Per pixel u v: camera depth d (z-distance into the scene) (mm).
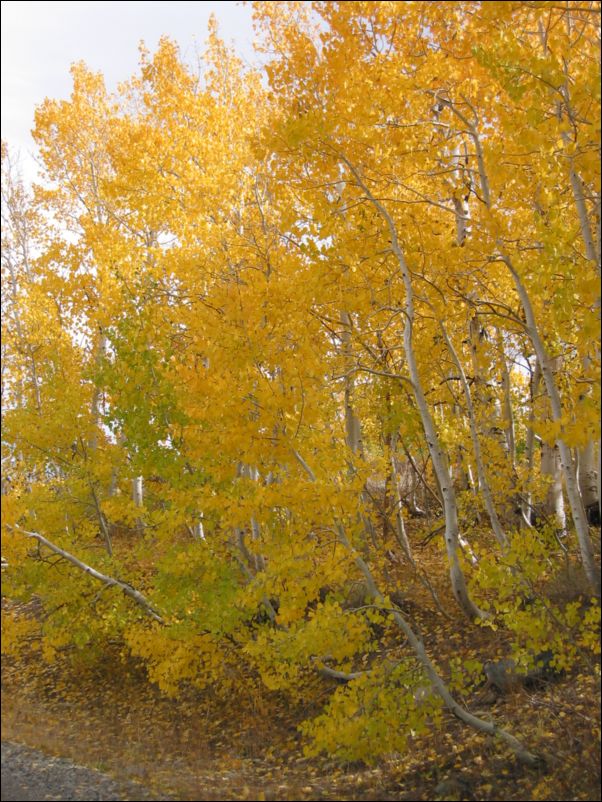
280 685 7598
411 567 11328
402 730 6984
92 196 16750
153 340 9594
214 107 11445
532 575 6340
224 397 7133
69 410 11406
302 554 7266
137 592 10125
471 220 7555
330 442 7539
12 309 14688
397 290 8836
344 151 7766
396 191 8352
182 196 10953
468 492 9992
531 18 7188
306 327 7945
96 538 14883
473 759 6656
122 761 7195
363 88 7309
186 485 9039
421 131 7570
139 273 10383
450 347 8805
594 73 5809
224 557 9336
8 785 6211
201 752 8086
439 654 8898
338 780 7043
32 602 13461
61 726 8734
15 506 8961
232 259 9984
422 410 8016
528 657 6238
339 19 7352
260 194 10586
